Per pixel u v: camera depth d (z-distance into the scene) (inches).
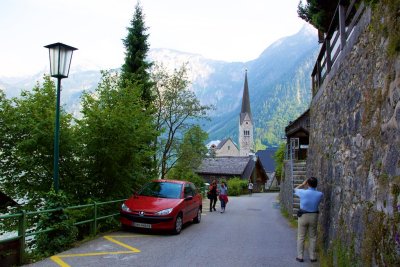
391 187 165.2
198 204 586.2
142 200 475.5
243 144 4874.5
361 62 250.4
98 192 505.7
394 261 149.8
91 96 522.9
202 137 1058.1
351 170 254.2
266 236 473.7
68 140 472.7
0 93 485.4
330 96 377.4
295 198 673.0
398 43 174.1
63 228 342.0
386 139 182.9
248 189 2193.7
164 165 992.2
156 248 369.7
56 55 344.5
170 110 1003.9
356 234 218.8
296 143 1178.6
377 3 216.8
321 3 492.1
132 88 597.9
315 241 318.0
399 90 168.4
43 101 489.7
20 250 286.0
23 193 468.4
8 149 475.8
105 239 406.9
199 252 357.4
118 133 485.1
